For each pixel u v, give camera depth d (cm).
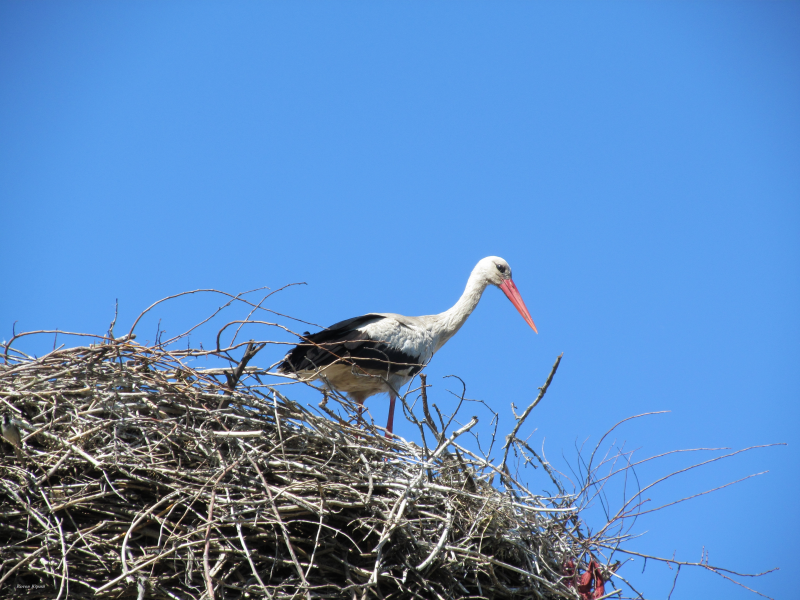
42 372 1034
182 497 950
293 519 980
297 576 983
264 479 949
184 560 912
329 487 992
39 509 926
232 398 1048
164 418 1016
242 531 956
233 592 944
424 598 1005
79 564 907
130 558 904
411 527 991
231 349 1052
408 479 1045
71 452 937
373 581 892
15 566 862
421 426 1042
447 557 1015
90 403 1018
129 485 966
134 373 1016
